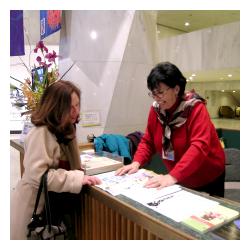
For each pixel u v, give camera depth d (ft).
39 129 3.92
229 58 16.97
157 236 3.00
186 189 3.87
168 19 21.34
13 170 13.65
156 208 3.22
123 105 10.06
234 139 17.78
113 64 9.82
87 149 8.07
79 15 9.70
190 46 19.33
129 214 3.27
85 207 4.53
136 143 8.70
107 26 9.70
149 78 4.54
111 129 9.95
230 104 28.04
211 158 4.84
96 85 9.74
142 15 10.08
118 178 4.42
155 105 5.18
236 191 5.99
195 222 2.84
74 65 9.71
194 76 21.75
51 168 4.01
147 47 10.33
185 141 4.83
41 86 6.42
